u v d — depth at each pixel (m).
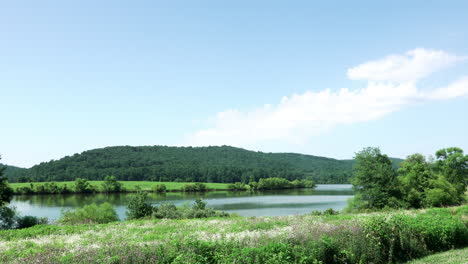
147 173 192.25
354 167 48.66
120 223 25.97
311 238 11.52
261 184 160.62
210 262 9.23
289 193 133.50
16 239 18.20
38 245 14.55
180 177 188.00
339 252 10.83
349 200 48.69
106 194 125.31
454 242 14.96
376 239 12.06
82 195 119.81
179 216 37.78
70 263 9.33
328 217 24.78
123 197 109.94
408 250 13.05
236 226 20.14
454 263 11.45
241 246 10.73
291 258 9.72
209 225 21.81
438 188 48.97
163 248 9.94
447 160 73.25
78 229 21.67
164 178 185.25
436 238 14.39
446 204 47.34
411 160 78.88
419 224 14.47
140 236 17.19
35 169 199.38
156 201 90.12
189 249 9.59
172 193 131.62
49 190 124.12
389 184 46.44
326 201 91.94
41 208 75.38
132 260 9.35
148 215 39.06
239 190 152.62
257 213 62.66
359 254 11.38
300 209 70.44
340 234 12.34
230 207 76.44
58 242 15.52
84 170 191.12
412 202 46.47
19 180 165.75
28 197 110.12
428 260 12.28
